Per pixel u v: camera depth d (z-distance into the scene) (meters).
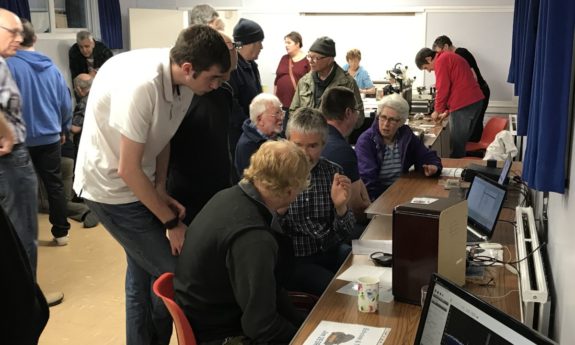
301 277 2.56
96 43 7.34
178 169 2.73
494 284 2.02
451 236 1.89
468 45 8.02
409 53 8.27
